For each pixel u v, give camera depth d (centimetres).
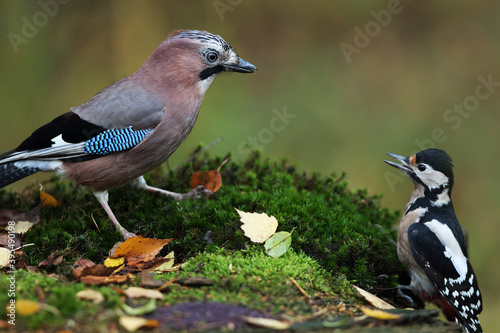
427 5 1834
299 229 802
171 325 532
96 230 839
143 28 1708
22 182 1312
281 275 680
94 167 850
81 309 538
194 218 814
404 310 634
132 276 655
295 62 1802
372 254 803
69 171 861
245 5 1812
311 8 1831
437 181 860
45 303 550
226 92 1738
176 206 860
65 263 742
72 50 1677
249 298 613
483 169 1656
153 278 646
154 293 587
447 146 1695
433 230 819
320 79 1788
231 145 1644
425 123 1719
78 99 1656
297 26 1830
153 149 866
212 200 870
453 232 827
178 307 568
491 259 1542
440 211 858
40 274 639
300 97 1755
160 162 897
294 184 1041
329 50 1820
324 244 790
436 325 584
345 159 1650
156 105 860
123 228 826
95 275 664
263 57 1803
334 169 1625
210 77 910
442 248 806
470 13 1836
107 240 814
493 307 1450
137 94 862
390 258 839
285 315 589
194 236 788
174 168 1047
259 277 670
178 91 877
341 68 1802
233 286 634
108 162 852
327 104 1747
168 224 825
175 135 881
